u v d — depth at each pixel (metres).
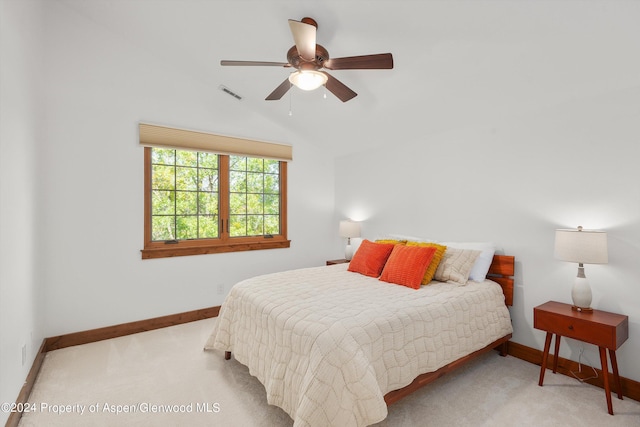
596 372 2.27
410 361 1.81
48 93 2.75
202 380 2.27
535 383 2.28
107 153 3.04
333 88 2.35
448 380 2.31
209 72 3.44
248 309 2.26
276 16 2.43
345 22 2.28
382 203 4.07
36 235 2.51
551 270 2.55
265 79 3.36
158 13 2.73
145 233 3.26
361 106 3.35
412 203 3.68
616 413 1.93
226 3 2.45
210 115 3.67
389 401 1.72
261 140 4.08
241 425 1.80
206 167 3.73
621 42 1.88
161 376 2.32
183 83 3.49
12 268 1.82
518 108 2.69
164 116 3.37
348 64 2.04
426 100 2.93
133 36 3.10
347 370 1.53
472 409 1.96
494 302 2.56
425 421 1.83
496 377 2.36
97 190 2.99
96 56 2.99
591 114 2.35
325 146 4.56
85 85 2.94
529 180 2.69
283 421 1.84
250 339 2.15
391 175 3.95
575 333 2.07
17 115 1.96
